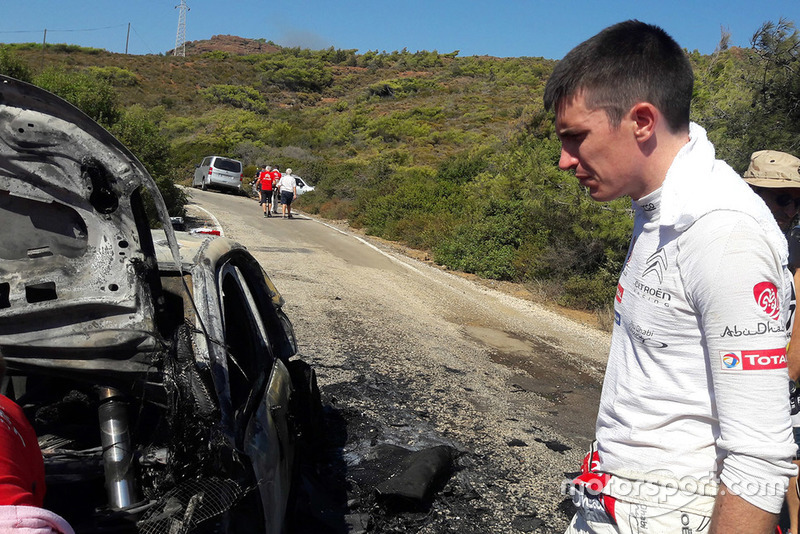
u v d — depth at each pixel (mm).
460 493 3891
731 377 1364
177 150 46562
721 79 10477
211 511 1966
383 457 4188
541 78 81188
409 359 6734
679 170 1492
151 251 2309
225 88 74062
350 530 3338
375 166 29422
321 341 6973
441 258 14914
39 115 2068
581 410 5828
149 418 2773
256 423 2600
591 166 1605
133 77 72000
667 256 1496
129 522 2182
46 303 2148
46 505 2414
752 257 1357
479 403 5645
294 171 35281
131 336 2203
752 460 1343
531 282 12781
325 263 12938
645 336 1560
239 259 3469
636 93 1515
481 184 19781
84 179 2154
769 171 3133
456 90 75000
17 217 2176
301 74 84938
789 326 2377
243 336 3168
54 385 3254
